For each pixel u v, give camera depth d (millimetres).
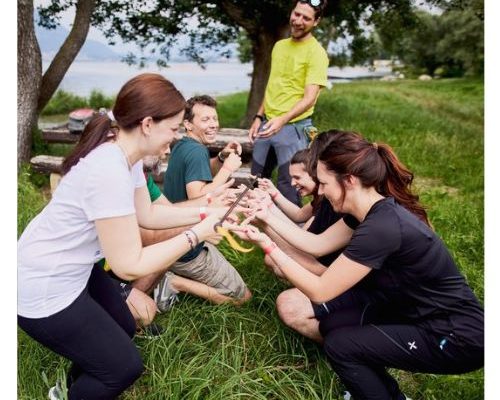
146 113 1681
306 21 3545
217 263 2701
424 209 2043
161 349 2336
